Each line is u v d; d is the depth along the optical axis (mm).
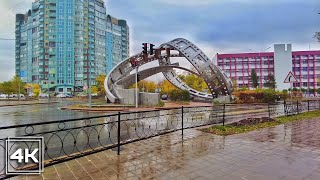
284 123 11992
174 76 49094
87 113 22156
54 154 7062
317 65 92125
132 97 32562
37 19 100312
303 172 5121
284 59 91375
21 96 76562
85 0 101625
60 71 97438
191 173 5152
